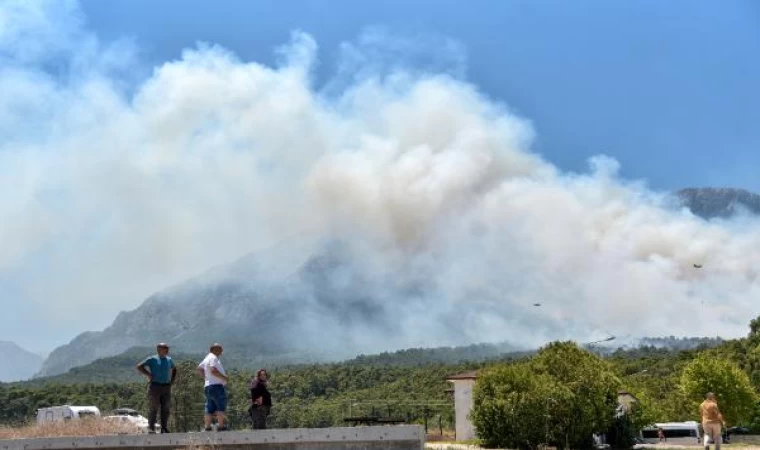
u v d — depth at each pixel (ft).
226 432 57.11
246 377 268.21
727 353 397.19
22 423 98.07
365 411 253.03
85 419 92.73
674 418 299.17
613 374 173.58
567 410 158.81
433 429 231.91
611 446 186.50
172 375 67.15
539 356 176.24
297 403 306.14
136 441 59.11
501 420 158.71
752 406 268.41
